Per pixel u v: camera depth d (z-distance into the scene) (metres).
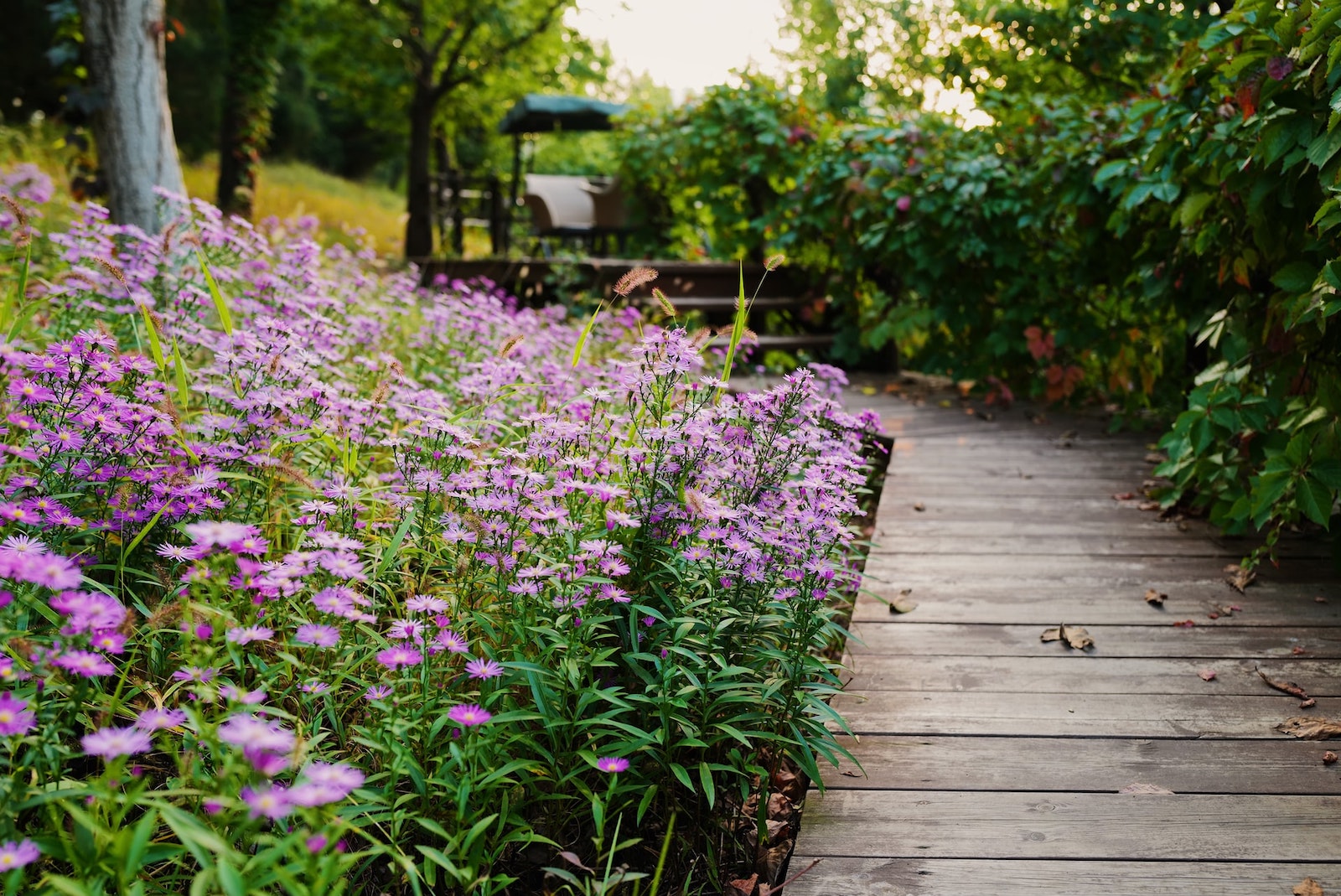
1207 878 2.03
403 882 1.94
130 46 5.38
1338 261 3.05
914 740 2.58
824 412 2.89
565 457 2.56
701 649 2.31
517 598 2.26
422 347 4.67
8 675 1.56
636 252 9.88
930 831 2.19
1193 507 4.48
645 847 2.19
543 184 12.83
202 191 14.38
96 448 2.29
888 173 7.04
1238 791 2.34
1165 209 5.27
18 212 2.83
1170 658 3.06
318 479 2.79
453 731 2.03
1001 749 2.54
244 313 3.74
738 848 2.19
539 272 8.23
